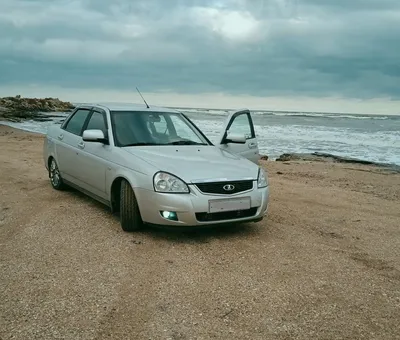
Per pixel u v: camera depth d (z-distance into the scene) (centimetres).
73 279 384
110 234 510
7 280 380
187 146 588
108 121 597
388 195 879
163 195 468
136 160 512
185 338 294
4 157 1188
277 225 580
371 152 1958
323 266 433
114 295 355
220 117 5647
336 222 617
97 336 294
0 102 6675
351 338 301
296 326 314
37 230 521
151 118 627
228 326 312
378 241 530
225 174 496
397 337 304
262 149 2055
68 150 669
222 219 485
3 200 666
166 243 483
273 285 383
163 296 356
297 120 6050
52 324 307
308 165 1366
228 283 384
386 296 369
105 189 561
